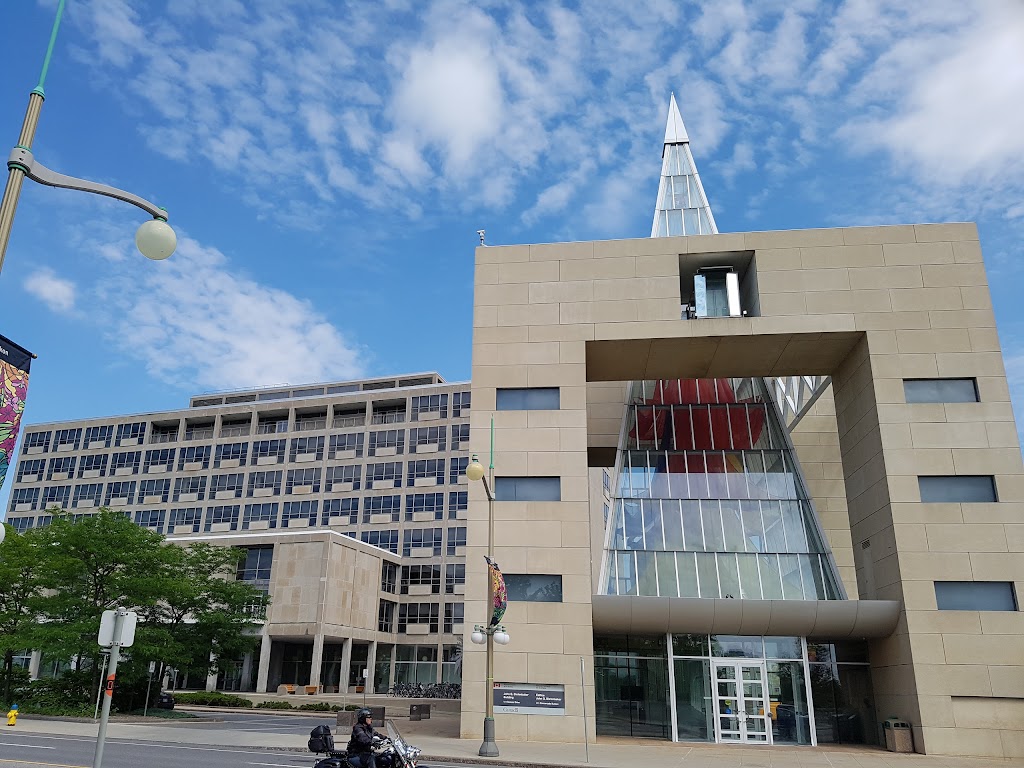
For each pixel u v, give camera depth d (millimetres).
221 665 44594
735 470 38500
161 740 26312
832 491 44000
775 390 42031
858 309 33844
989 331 33156
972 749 28156
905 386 32938
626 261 35750
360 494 86500
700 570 34906
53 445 97875
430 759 23625
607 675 32812
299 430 91438
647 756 25641
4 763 18578
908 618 29891
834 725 31969
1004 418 32000
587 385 44438
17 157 8727
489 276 36438
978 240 34312
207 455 92375
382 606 78062
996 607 29906
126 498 92688
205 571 45719
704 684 32031
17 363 9094
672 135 54781
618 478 38344
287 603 63844
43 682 40375
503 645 31141
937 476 31609
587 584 31641
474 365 35219
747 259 35938
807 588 34250
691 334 34375
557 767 22625
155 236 9688
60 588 38906
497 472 33656
